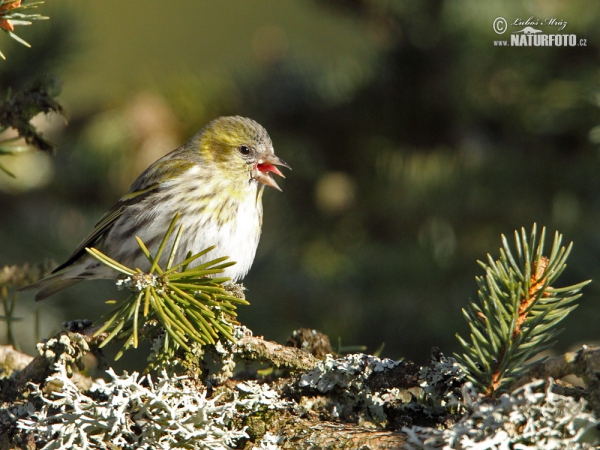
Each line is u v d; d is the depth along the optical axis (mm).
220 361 5289
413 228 11594
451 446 4016
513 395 4051
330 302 10844
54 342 5160
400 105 12148
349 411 5051
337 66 12617
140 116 12523
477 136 11922
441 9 11555
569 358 4219
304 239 11852
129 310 4992
